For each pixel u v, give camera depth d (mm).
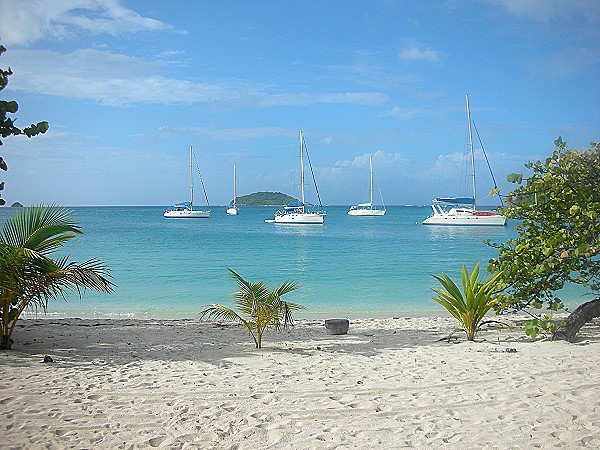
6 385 6836
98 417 5691
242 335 11445
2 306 8984
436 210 77000
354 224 83688
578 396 6180
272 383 7031
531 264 10000
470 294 10117
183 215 106125
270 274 24641
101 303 17578
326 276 23953
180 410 5922
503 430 5184
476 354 8648
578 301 17406
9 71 9148
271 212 167250
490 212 67062
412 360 8422
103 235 54594
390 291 20000
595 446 4754
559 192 10008
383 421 5527
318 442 5008
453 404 6012
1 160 8961
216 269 26391
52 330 11727
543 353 8500
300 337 11219
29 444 4941
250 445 4969
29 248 9266
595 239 9664
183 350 9578
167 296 18875
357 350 9492
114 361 8516
